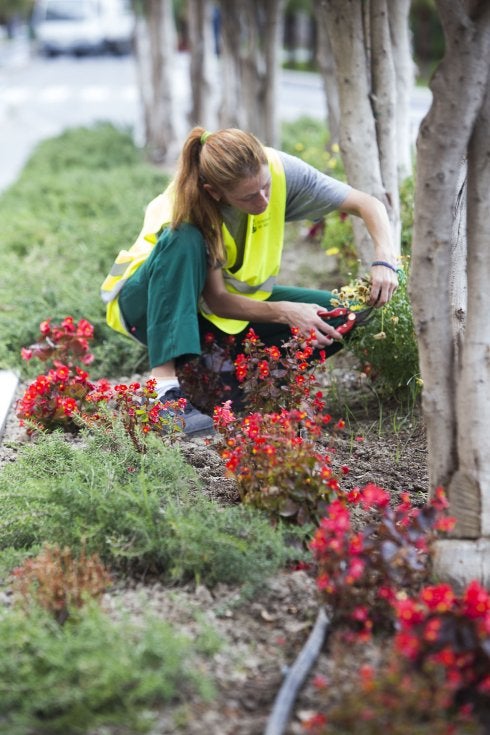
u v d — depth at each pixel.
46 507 5.53
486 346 4.94
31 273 11.95
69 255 13.03
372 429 7.59
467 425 4.97
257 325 7.67
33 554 5.35
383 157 9.10
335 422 7.75
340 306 7.43
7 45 79.31
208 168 6.51
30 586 4.89
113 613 4.88
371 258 9.05
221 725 4.11
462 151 4.78
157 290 7.16
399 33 11.00
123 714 4.07
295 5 52.91
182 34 60.03
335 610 4.72
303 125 24.94
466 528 5.02
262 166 6.52
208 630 4.54
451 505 5.11
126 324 7.91
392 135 9.06
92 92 43.47
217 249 7.06
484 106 4.76
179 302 7.10
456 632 4.15
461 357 5.05
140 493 5.66
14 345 9.73
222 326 7.45
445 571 4.91
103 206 16.30
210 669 4.46
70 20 60.12
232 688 4.36
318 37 16.08
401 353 7.62
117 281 7.77
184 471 5.99
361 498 5.61
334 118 16.09
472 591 4.20
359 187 8.93
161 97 24.05
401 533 4.85
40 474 6.25
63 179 18.84
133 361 9.32
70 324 8.61
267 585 5.14
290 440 5.64
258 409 6.67
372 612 4.70
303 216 7.42
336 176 12.90
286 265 12.66
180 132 24.39
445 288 5.03
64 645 4.30
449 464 5.15
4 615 4.65
